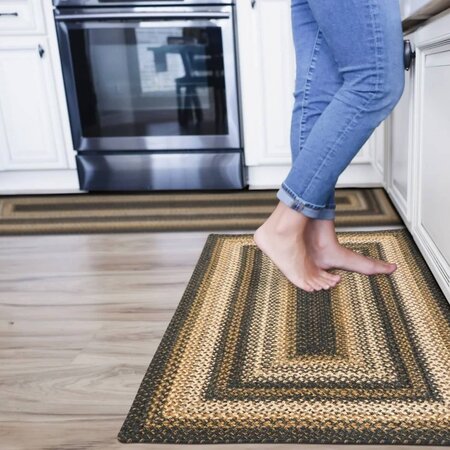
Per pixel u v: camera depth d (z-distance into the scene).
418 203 1.32
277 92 2.10
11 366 1.00
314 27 1.04
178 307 1.18
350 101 0.95
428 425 0.76
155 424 0.80
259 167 2.28
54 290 1.34
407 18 1.21
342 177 2.24
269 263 1.40
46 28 2.11
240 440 0.76
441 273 1.11
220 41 2.02
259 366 0.94
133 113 2.17
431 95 1.15
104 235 1.76
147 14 2.01
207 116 2.13
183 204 2.08
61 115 2.22
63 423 0.82
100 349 1.04
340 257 1.23
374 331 1.03
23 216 2.02
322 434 0.76
